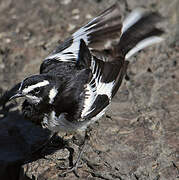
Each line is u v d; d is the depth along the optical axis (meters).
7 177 11.95
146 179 10.84
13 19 16.03
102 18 11.59
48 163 11.36
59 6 16.44
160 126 12.09
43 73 11.08
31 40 15.15
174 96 12.97
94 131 11.90
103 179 10.91
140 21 11.78
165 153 11.39
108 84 11.06
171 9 15.95
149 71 13.77
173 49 14.53
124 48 11.46
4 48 14.94
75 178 10.97
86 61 11.13
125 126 12.07
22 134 12.38
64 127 10.95
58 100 10.61
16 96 10.54
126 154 11.37
